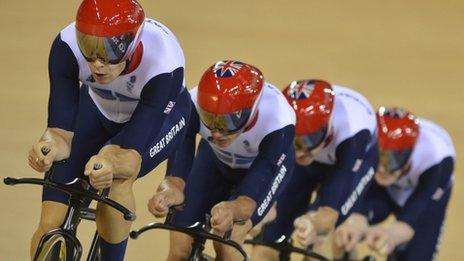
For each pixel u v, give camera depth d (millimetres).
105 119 15000
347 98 18797
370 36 37031
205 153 16562
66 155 13148
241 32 35500
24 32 32625
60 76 13617
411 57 35969
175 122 14836
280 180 15711
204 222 15898
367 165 19156
